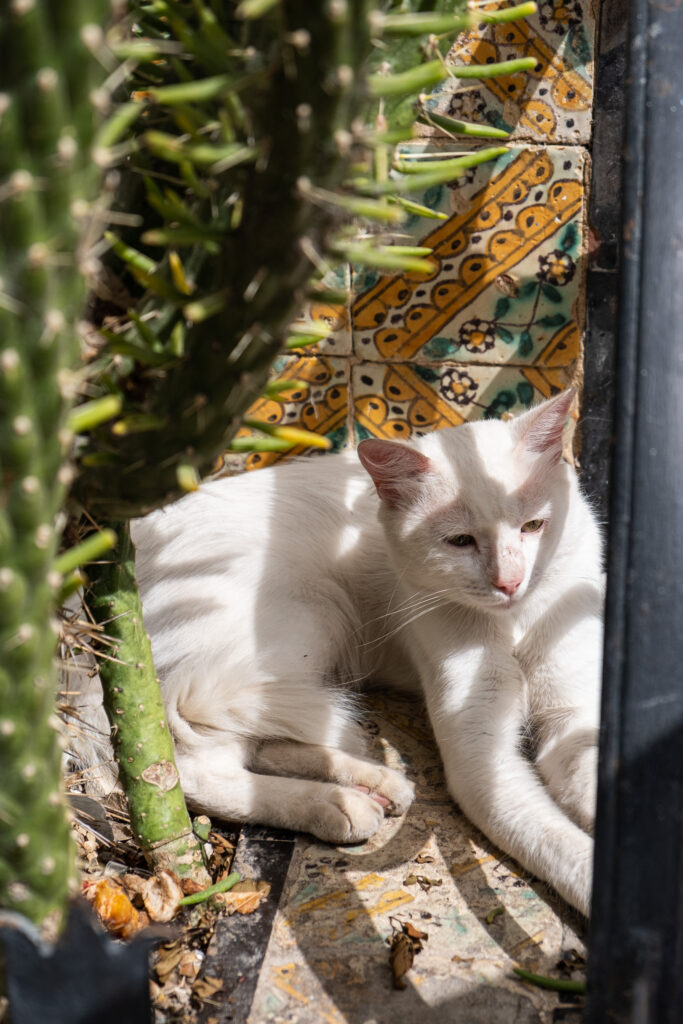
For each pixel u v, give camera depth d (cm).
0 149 84
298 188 95
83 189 90
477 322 254
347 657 254
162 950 172
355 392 268
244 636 223
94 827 198
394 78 97
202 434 119
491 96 233
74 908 115
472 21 106
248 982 165
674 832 116
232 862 198
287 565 238
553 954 169
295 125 93
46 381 94
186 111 105
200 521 238
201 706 219
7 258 87
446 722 212
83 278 95
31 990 116
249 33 101
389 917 179
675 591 119
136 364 125
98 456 122
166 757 177
